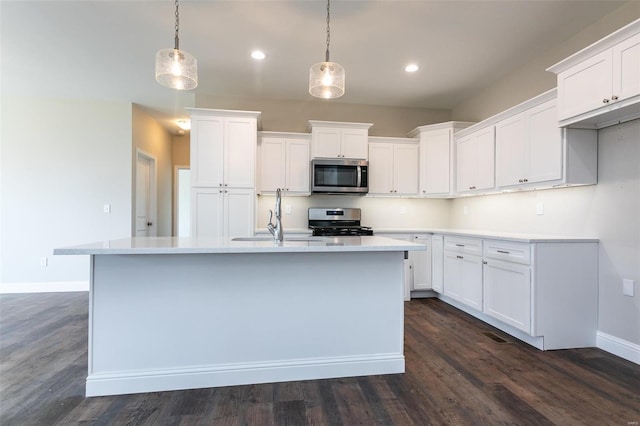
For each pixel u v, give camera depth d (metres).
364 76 3.74
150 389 1.92
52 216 4.34
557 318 2.54
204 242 2.01
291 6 2.50
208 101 4.34
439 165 4.24
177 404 1.80
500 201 3.72
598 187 2.60
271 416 1.70
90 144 4.43
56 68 3.53
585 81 2.33
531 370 2.20
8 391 1.92
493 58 3.31
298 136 4.23
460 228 4.53
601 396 1.88
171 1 2.44
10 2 2.44
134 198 4.63
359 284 2.14
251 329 2.03
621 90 2.08
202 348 1.98
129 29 2.81
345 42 3.02
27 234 4.30
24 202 4.29
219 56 3.29
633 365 2.28
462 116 4.55
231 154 3.85
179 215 6.99
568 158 2.58
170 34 2.89
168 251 1.68
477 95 4.22
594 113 2.27
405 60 3.36
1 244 4.26
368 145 4.38
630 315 2.37
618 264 2.45
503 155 3.29
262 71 3.62
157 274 1.93
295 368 2.07
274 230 2.28
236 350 2.02
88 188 4.43
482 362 2.32
